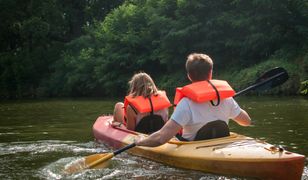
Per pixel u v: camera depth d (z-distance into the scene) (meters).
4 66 25.17
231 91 4.34
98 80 20.45
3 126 8.26
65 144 6.01
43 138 6.59
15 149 5.64
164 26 18.58
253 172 3.89
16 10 25.94
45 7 25.73
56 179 4.08
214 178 3.97
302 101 11.42
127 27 20.75
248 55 17.62
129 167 4.46
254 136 6.20
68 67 22.75
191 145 4.37
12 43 27.12
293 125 7.12
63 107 13.05
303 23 16.70
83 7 28.23
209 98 4.21
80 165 4.43
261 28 16.98
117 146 5.48
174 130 4.19
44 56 25.11
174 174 4.13
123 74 20.17
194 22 17.88
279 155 3.84
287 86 14.34
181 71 18.58
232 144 4.26
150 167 4.44
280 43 16.98
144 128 5.38
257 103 11.36
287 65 15.03
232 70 17.39
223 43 17.80
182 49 18.25
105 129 6.20
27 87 24.73
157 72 20.28
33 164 4.73
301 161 3.75
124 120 6.09
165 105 5.38
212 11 17.94
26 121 9.09
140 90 5.37
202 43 18.00
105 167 4.48
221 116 4.37
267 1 16.17
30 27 24.70
